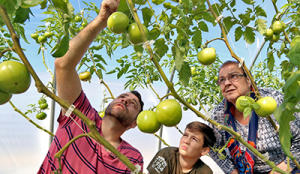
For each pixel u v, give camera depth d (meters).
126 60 3.02
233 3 1.59
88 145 1.89
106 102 3.08
